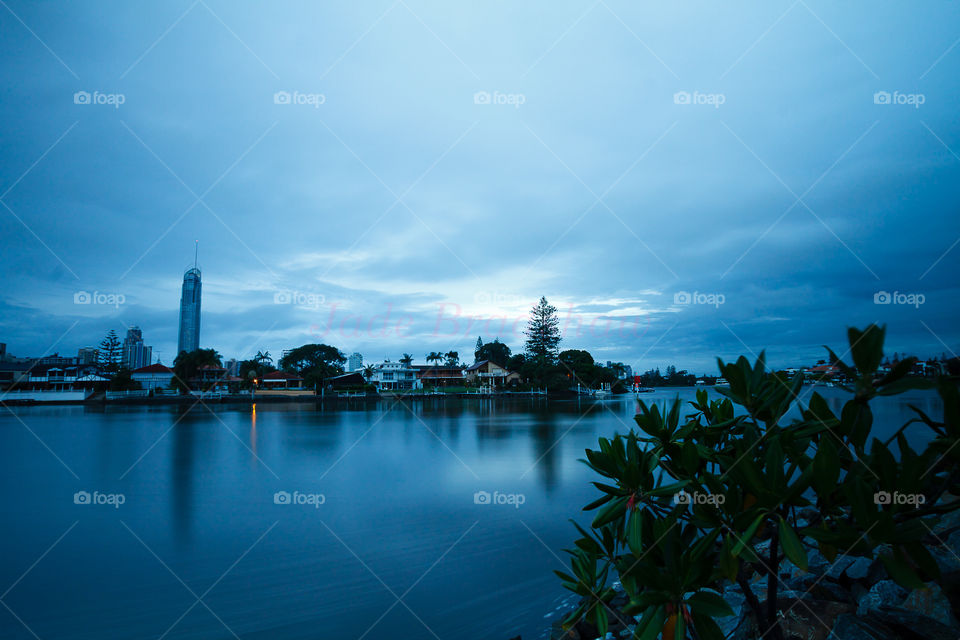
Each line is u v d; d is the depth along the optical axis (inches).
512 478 772.0
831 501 63.7
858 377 63.7
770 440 65.9
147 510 618.5
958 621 112.6
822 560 182.4
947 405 57.1
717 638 64.1
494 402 3435.0
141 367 3848.4
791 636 126.0
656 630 66.7
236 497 684.7
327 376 4094.5
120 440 1403.8
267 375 4037.9
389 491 690.2
